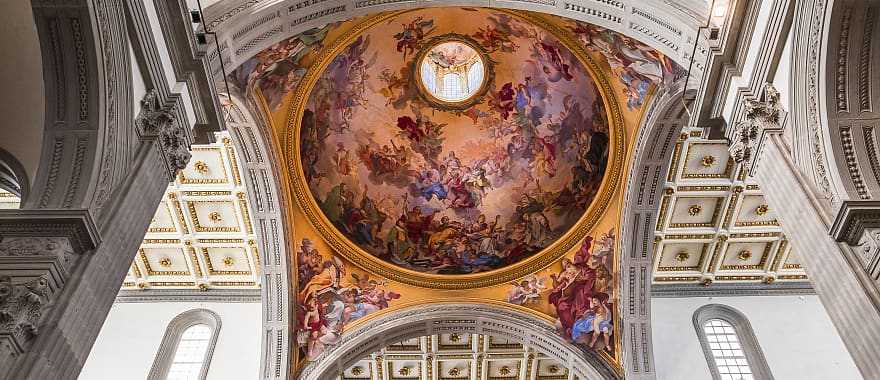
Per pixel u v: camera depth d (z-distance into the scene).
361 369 23.77
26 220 7.42
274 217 17.77
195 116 10.43
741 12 10.10
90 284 7.57
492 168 20.42
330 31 15.70
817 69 8.54
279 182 17.45
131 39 8.99
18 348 6.71
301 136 17.84
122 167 8.63
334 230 18.95
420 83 19.64
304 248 18.53
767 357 21.02
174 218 21.66
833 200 8.20
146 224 8.88
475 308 19.02
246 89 14.31
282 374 17.53
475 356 23.20
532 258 19.33
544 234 19.53
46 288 7.09
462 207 20.48
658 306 22.66
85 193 7.86
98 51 8.30
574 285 18.81
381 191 20.08
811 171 8.67
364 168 19.86
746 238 22.02
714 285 23.31
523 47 18.20
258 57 14.02
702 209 21.30
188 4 10.45
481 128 20.23
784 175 9.12
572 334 18.39
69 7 8.07
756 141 9.81
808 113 8.73
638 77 15.42
